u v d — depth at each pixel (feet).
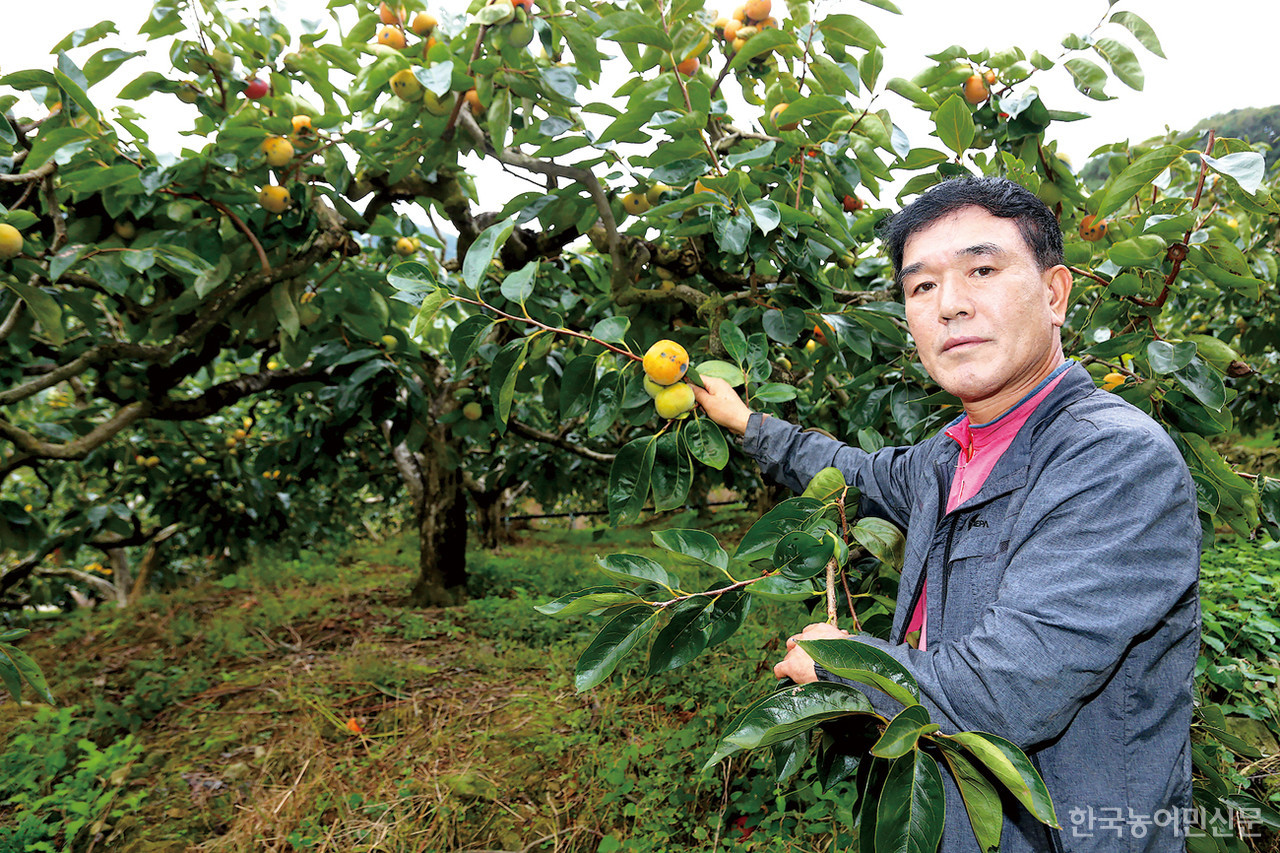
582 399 5.68
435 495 21.18
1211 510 6.08
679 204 6.29
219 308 10.01
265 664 16.16
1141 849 3.37
